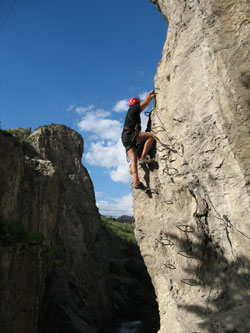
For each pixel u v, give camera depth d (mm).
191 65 4836
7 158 16266
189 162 4832
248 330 3738
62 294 22266
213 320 4203
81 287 24812
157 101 5730
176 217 5207
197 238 4852
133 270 35250
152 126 5832
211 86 4445
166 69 5559
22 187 19141
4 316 12148
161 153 5516
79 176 30812
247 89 4094
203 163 4590
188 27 4973
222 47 4387
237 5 4348
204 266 4734
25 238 14336
